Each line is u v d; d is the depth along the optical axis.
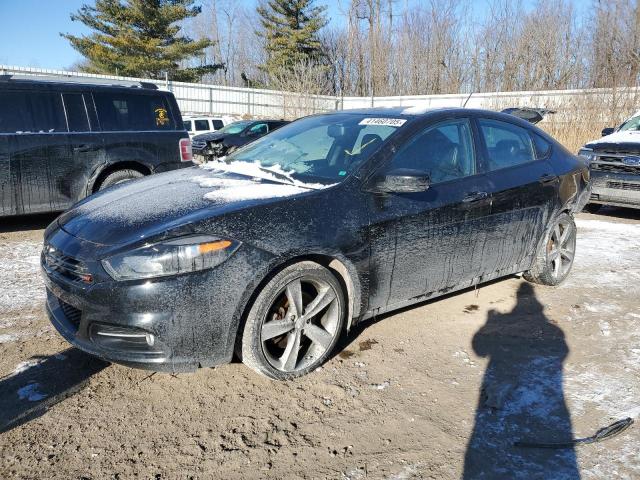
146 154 6.87
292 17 40.91
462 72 36.22
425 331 3.78
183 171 3.95
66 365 3.16
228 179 3.47
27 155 5.99
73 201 6.41
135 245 2.60
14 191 5.97
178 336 2.62
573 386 3.08
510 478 2.32
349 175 3.25
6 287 4.40
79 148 6.33
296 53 40.22
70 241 2.85
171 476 2.29
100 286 2.60
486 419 2.75
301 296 3.00
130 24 34.06
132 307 2.56
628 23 25.25
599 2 26.66
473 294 4.54
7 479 2.24
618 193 8.16
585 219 8.48
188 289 2.59
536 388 3.06
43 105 6.14
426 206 3.44
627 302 4.44
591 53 27.41
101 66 33.53
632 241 6.68
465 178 3.77
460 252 3.73
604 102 16.23
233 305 2.71
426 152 3.60
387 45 38.66
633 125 9.42
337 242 3.02
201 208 2.86
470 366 3.30
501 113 4.38
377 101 29.70
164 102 7.10
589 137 15.70
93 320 2.65
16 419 2.64
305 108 23.88
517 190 4.05
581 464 2.42
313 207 3.01
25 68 22.03
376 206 3.23
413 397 2.94
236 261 2.69
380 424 2.69
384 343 3.57
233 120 20.84
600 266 5.48
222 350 2.74
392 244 3.29
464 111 3.99
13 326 3.65
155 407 2.78
